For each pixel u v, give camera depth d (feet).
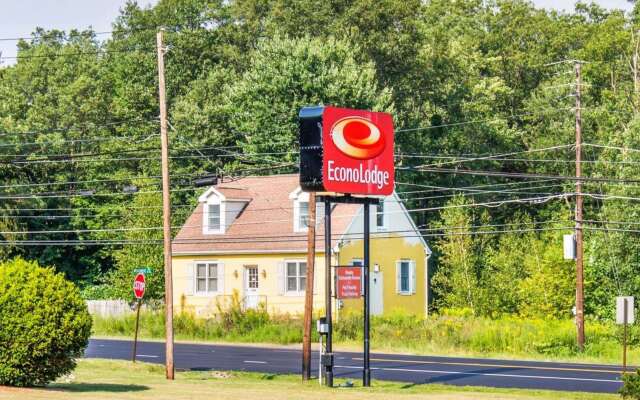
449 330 177.99
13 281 93.91
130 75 292.81
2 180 265.95
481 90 284.00
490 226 237.45
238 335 192.24
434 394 104.73
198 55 293.23
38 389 93.86
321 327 117.80
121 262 233.35
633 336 174.29
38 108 299.38
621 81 286.66
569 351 167.02
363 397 99.45
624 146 215.10
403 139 259.60
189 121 261.03
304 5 262.47
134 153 271.28
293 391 105.09
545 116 284.41
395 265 218.38
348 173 117.91
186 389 103.65
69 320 94.99
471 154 270.67
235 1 298.56
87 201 273.75
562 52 313.73
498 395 104.78
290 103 235.20
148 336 201.46
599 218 240.53
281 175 226.17
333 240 203.41
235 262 215.72
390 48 260.01
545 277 212.64
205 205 222.48
